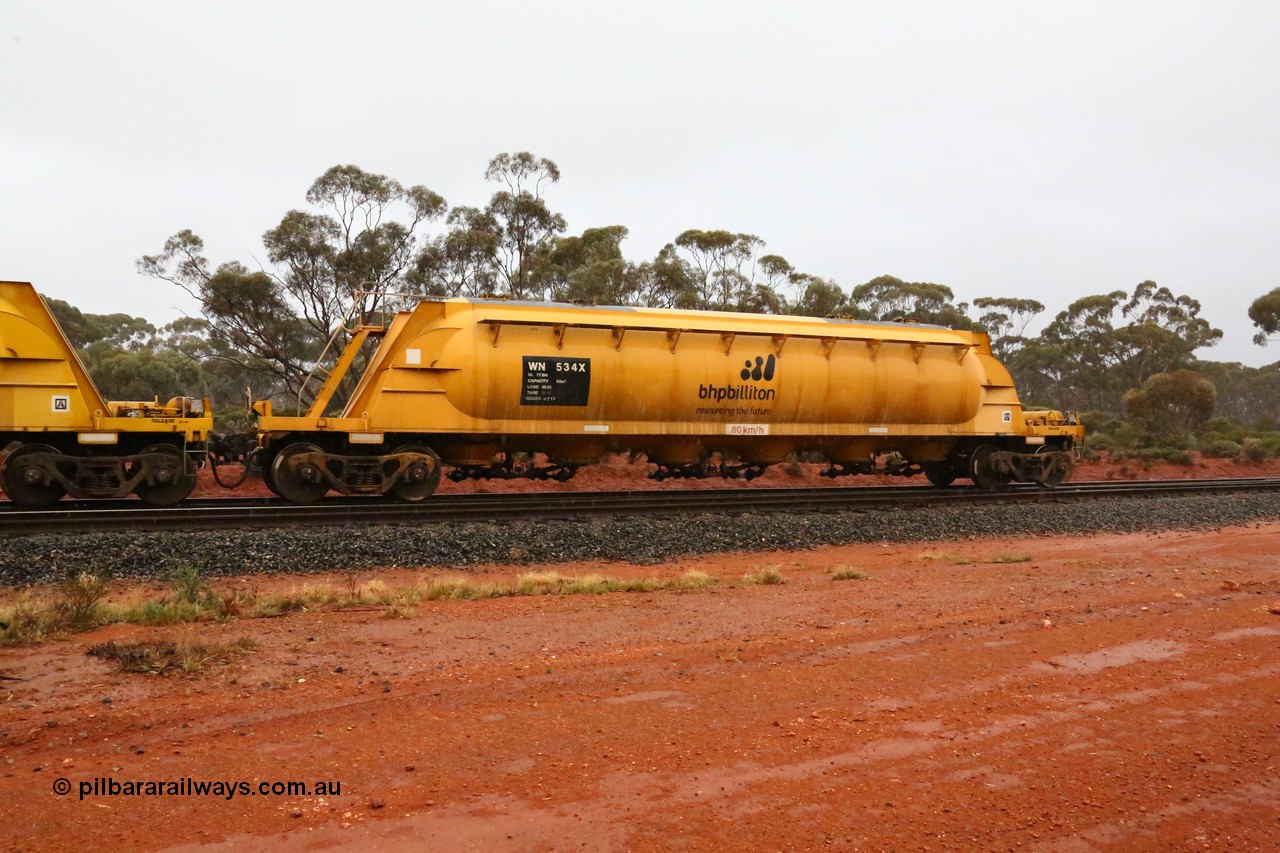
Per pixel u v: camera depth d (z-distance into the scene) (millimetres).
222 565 11664
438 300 16766
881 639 8289
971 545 15898
